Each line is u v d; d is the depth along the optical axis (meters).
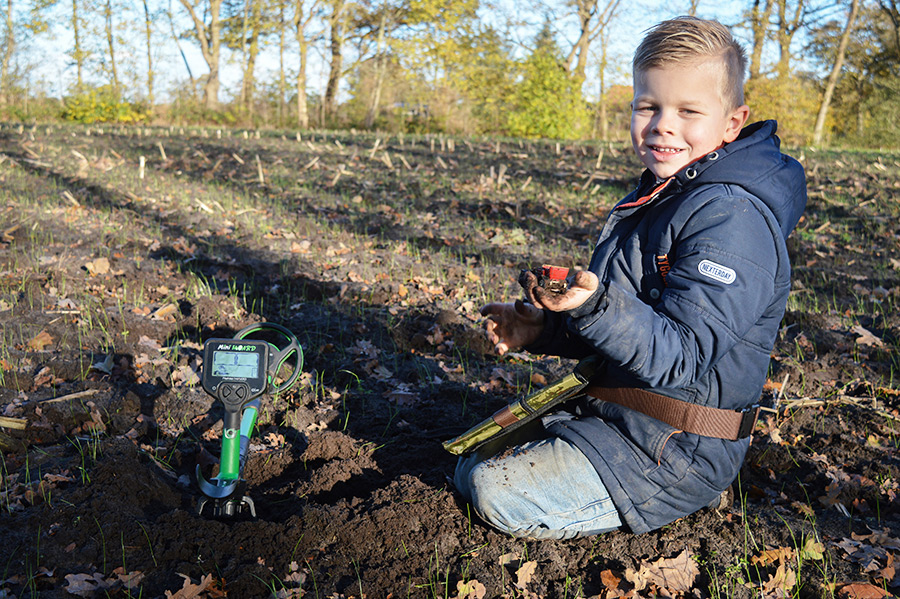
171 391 3.57
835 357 4.34
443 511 2.52
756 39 29.78
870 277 6.14
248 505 2.51
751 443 3.25
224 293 5.21
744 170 2.05
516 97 26.44
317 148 13.98
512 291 5.51
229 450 2.48
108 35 33.84
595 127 34.53
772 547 2.49
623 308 1.81
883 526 2.66
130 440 3.01
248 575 2.17
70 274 5.24
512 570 2.31
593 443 2.24
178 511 2.44
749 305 1.92
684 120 2.08
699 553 2.43
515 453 2.33
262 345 2.48
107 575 2.20
